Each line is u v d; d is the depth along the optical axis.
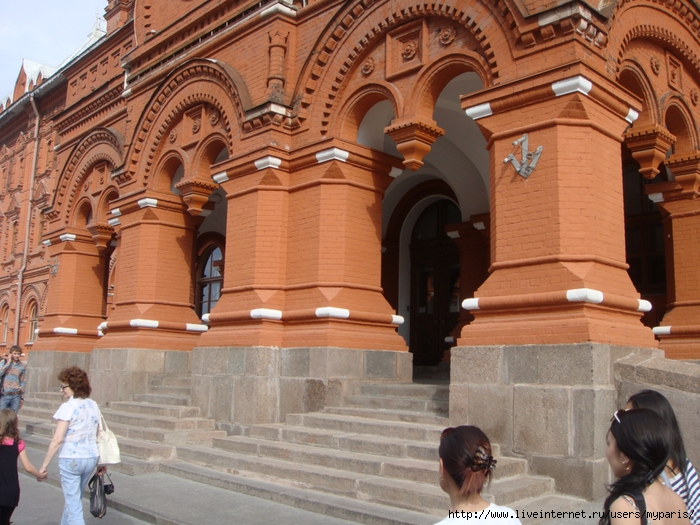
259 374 11.01
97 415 6.82
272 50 12.23
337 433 9.23
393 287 16.98
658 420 3.09
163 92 14.87
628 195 13.68
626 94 8.91
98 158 18.16
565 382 7.55
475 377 8.30
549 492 7.29
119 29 19.34
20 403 13.80
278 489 8.13
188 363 15.08
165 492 8.64
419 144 10.28
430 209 17.22
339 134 11.44
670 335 11.60
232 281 12.15
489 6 9.27
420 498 6.87
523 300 8.19
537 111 8.53
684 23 11.00
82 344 18.91
